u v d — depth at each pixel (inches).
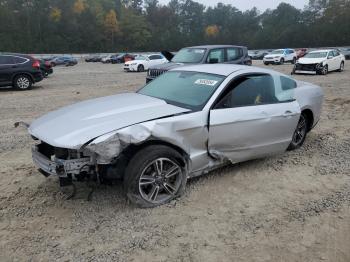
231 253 132.8
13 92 554.3
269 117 196.2
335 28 3592.5
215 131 175.8
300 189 184.9
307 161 223.5
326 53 848.9
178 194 169.9
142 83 701.3
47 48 3521.2
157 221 152.4
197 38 4621.1
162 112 167.2
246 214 159.5
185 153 169.3
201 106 175.8
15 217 155.0
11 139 272.1
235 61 515.2
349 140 268.7
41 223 150.5
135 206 161.6
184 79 204.8
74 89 593.3
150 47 4382.4
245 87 193.2
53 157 175.5
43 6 3996.1
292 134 215.6
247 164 215.5
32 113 377.1
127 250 133.8
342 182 193.5
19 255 130.6
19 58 579.8
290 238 142.4
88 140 143.6
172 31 4702.3
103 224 149.5
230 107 183.3
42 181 190.9
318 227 150.3
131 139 147.6
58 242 138.0
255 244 138.3
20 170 207.5
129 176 153.8
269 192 180.9
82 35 3892.7
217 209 163.2
